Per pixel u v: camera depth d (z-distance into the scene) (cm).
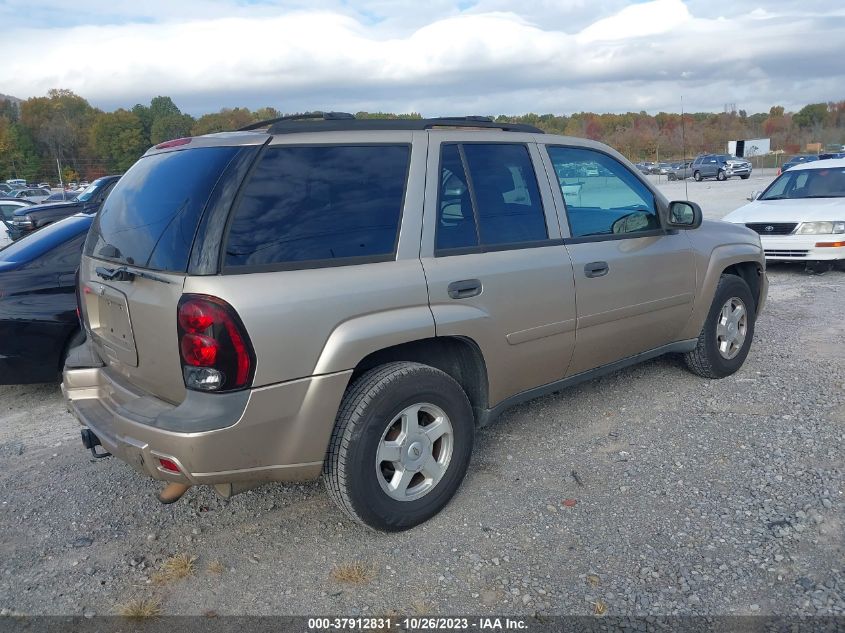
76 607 298
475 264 358
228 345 279
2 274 532
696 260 490
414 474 345
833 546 317
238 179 296
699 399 500
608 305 429
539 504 365
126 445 299
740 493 367
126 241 328
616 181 450
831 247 952
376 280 319
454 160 365
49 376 548
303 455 309
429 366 345
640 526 341
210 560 329
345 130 334
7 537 354
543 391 420
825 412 465
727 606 283
